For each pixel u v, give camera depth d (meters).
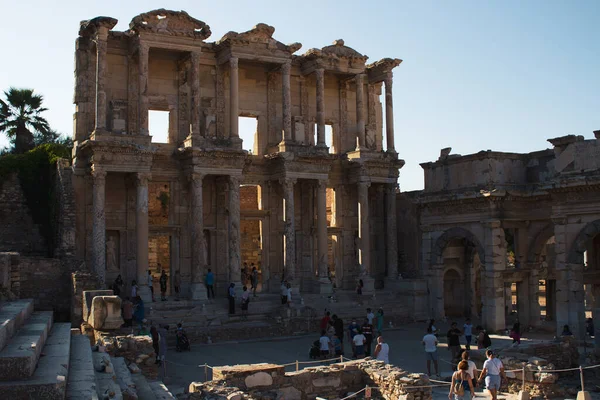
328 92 55.75
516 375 27.89
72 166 46.03
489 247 46.38
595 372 31.78
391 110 54.97
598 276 44.53
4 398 13.11
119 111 46.19
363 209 52.59
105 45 44.44
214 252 49.62
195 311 43.41
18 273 30.36
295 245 53.03
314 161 50.47
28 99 66.31
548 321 51.38
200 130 49.50
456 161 49.19
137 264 44.16
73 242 43.62
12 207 48.22
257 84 52.41
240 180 47.41
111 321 30.72
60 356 17.55
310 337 42.75
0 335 15.15
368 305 49.41
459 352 32.31
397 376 24.48
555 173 42.59
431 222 51.31
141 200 44.25
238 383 23.88
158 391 21.41
